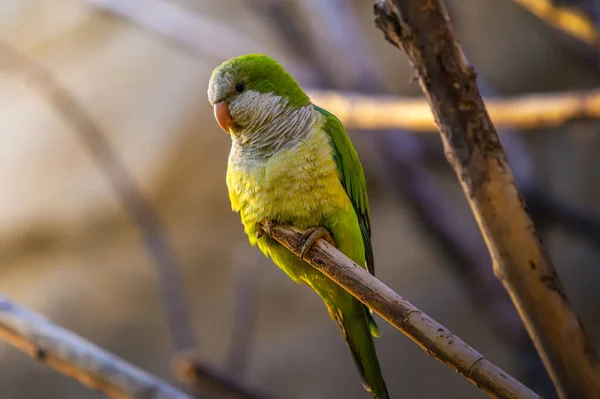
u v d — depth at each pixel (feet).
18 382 42.68
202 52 31.89
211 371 22.22
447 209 30.83
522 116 18.80
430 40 10.92
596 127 41.42
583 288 39.73
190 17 32.50
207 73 47.09
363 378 16.70
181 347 25.07
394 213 45.09
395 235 44.75
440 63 10.98
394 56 43.86
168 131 46.34
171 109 46.78
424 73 11.16
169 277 26.32
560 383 11.33
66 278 45.27
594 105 17.84
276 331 42.98
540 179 30.99
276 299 43.68
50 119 47.39
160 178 45.75
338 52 31.81
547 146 42.32
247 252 44.01
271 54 31.89
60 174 46.37
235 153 16.49
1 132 47.67
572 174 41.47
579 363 11.10
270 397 22.41
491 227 11.33
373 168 43.34
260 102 16.15
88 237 45.96
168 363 42.32
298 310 43.45
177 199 45.96
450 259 30.50
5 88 48.60
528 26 43.60
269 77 16.42
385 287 11.62
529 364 27.66
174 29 31.48
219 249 45.01
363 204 17.38
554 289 11.16
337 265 12.35
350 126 21.47
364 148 42.16
